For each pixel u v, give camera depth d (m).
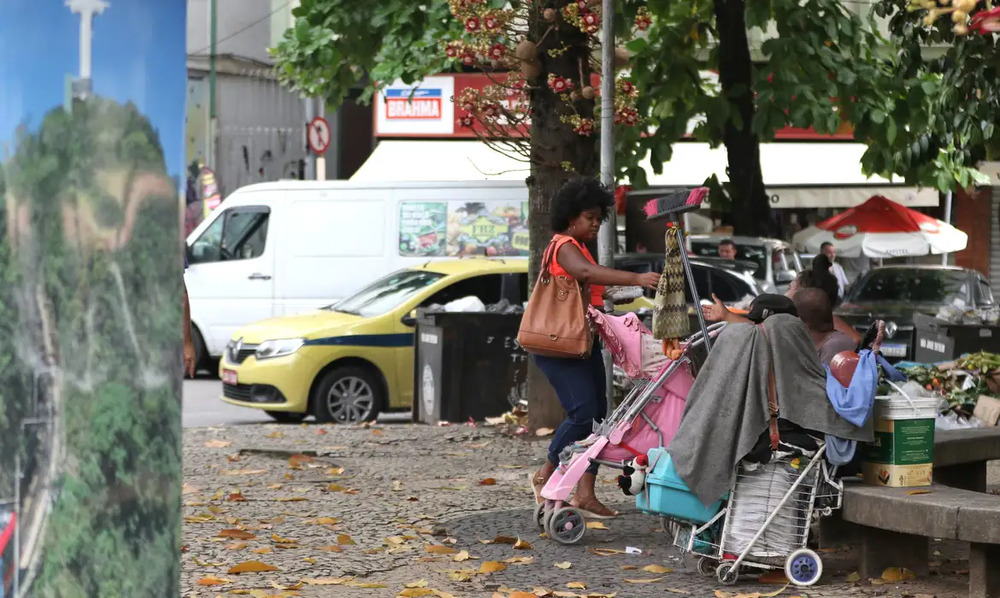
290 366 17.23
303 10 20.56
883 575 7.81
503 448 13.75
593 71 14.30
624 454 8.66
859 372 7.61
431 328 16.50
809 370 7.70
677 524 8.25
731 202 24.39
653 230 24.36
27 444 3.14
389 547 8.84
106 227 3.23
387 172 34.47
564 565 8.19
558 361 9.09
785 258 23.50
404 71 21.58
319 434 14.98
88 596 3.24
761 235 24.45
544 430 14.54
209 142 37.78
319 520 9.69
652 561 8.40
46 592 3.18
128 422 3.30
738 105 22.91
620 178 23.12
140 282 3.30
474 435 14.70
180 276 3.37
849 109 22.36
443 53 20.72
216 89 37.78
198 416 19.52
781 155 35.59
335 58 21.05
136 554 3.33
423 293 17.98
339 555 8.56
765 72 21.86
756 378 7.63
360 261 23.84
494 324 16.27
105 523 3.27
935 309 21.73
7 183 3.05
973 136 13.79
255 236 24.05
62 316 3.18
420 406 16.88
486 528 9.45
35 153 3.10
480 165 34.41
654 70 22.97
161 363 3.35
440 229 23.83
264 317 23.91
